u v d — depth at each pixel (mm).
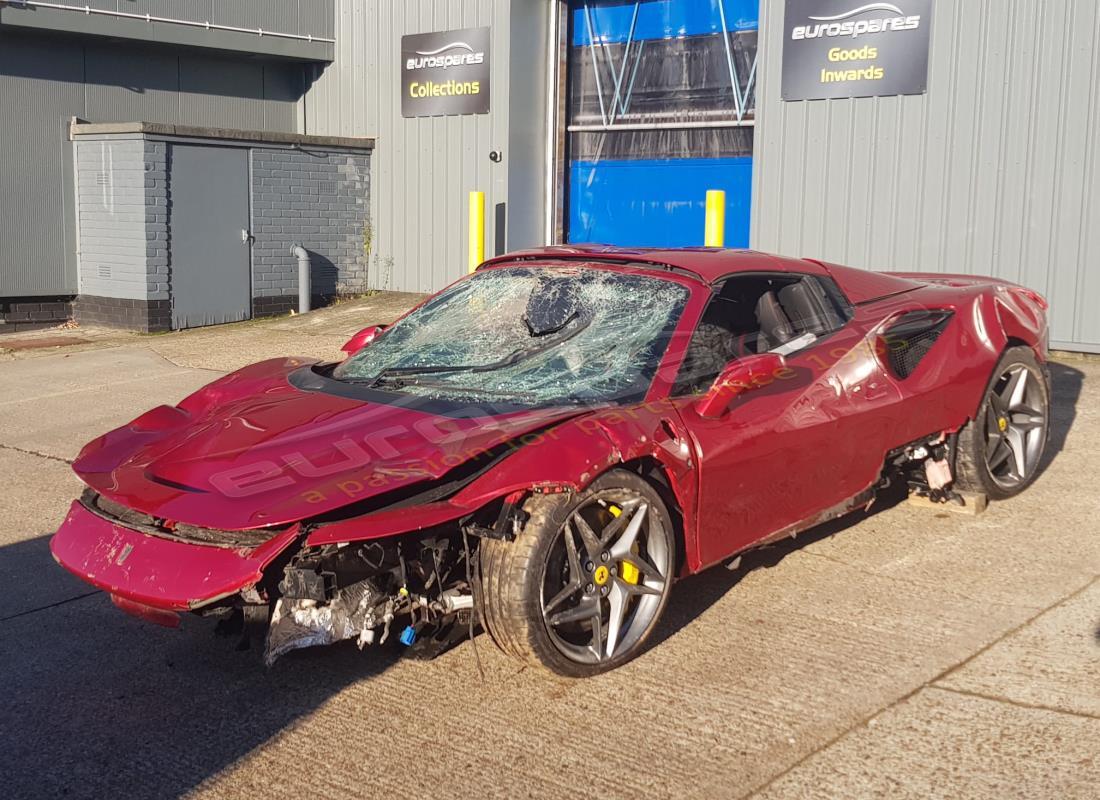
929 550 4719
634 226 12445
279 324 12625
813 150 10188
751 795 2836
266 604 3207
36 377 9750
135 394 8789
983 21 9078
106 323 12734
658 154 12102
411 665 3697
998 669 3531
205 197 12586
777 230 10508
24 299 12742
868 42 9703
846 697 3373
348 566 3150
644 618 3635
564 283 4414
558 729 3227
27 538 5211
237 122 14438
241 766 3072
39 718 3398
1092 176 8656
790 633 3877
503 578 3262
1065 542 4785
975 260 9336
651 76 12031
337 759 3092
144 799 2916
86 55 12875
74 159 12805
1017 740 3068
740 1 11141
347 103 14406
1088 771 2893
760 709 3311
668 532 3643
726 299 4207
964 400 4988
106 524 3490
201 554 3176
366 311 13047
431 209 13594
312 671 3680
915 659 3631
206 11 13219
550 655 3336
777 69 10320
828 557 4660
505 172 12719
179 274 12438
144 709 3445
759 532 4051
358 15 14070
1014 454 5449
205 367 9898
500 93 12633
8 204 12398
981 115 9172
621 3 12203
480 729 3240
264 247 13234
